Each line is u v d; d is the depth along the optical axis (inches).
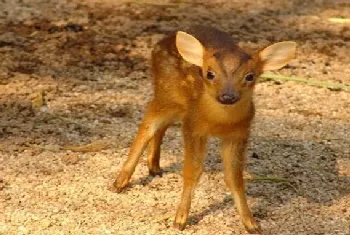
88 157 469.1
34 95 544.7
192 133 394.6
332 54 649.0
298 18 730.2
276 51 387.9
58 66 593.9
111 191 434.0
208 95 382.6
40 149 474.6
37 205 416.8
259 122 523.8
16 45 626.5
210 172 458.9
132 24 684.1
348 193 441.7
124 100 546.3
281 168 465.7
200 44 384.8
